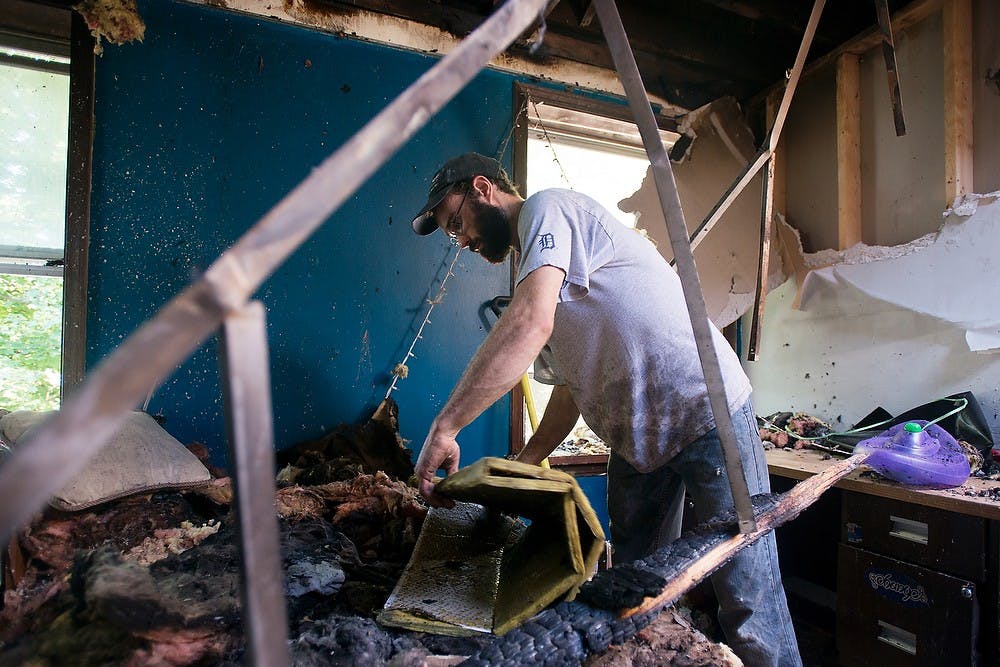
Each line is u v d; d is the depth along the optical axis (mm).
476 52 398
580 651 603
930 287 2107
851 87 2455
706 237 2748
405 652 703
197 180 1951
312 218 322
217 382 1938
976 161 2053
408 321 2223
